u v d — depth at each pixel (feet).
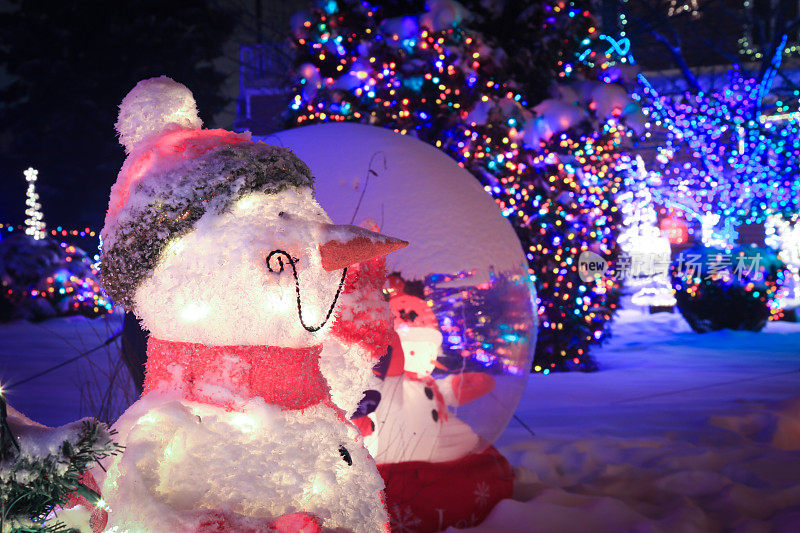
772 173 49.37
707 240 49.47
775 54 51.88
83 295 45.01
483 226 11.55
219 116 82.12
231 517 5.73
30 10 81.92
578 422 20.43
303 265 6.45
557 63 28.17
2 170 81.05
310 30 26.32
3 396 5.37
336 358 7.83
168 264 6.34
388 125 24.61
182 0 81.97
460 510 11.36
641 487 14.29
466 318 11.23
